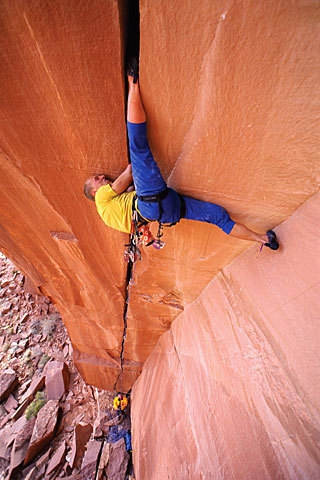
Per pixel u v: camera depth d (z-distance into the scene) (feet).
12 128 6.86
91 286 16.03
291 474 7.36
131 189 7.78
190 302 15.94
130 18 4.88
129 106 5.62
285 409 7.78
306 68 4.29
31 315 37.50
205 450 11.59
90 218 10.57
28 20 4.54
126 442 23.40
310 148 5.62
